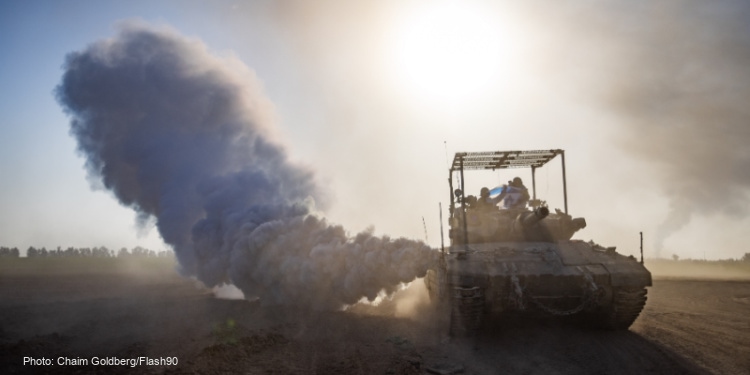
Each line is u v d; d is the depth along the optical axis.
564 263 13.16
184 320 14.84
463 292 12.52
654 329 13.99
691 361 10.55
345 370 9.76
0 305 18.27
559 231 15.39
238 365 9.92
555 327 14.23
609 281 12.62
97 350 11.08
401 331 13.64
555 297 12.86
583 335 13.20
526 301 12.83
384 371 9.75
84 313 16.23
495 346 12.09
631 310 12.91
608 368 10.16
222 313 16.31
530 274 12.52
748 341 12.39
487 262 13.13
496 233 15.38
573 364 10.50
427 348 11.89
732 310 17.84
